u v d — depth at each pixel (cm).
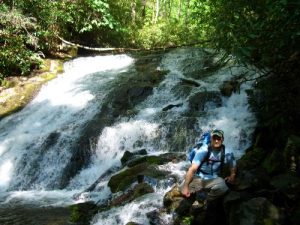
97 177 977
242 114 1009
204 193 604
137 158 877
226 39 691
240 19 690
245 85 1115
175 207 634
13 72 1501
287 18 590
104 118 1145
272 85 735
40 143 1098
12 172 1052
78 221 720
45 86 1458
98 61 1669
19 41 1477
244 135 920
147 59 1630
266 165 669
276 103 748
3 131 1234
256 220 521
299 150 620
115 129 1063
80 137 1069
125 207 695
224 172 585
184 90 1212
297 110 717
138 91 1256
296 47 636
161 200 675
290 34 593
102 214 709
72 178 997
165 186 727
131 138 1038
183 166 800
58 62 1611
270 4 601
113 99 1250
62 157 1045
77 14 1694
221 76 1284
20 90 1409
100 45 1958
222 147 557
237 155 846
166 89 1252
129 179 786
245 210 534
